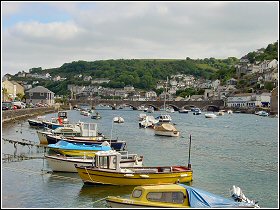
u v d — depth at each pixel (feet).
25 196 94.43
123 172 101.71
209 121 417.08
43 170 122.21
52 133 189.26
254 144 213.25
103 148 139.33
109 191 99.76
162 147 193.16
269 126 349.20
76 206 87.40
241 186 112.27
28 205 87.10
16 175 115.14
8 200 90.58
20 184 105.19
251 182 117.39
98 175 102.27
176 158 158.92
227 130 303.07
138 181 102.06
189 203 74.49
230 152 180.45
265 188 110.32
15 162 134.72
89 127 195.52
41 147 169.17
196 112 579.07
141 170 104.73
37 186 103.71
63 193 97.71
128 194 97.09
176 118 471.21
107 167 104.37
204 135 261.03
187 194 75.10
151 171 104.68
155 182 103.09
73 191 99.50
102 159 104.42
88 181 102.78
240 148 195.42
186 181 109.70
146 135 253.85
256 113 568.41
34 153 155.12
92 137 180.14
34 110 433.07
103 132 268.41
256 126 349.00
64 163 117.50
